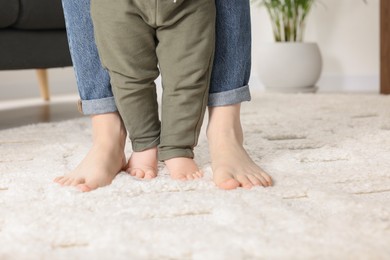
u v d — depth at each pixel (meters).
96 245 0.68
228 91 1.04
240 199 0.86
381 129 1.53
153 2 0.91
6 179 1.03
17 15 1.65
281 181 0.98
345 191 0.90
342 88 3.40
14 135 1.57
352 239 0.68
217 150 1.03
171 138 1.02
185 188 0.94
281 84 3.16
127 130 1.08
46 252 0.66
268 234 0.70
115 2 0.94
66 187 0.94
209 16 0.95
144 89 1.01
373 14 3.33
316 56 3.15
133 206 0.83
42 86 2.91
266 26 3.40
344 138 1.38
